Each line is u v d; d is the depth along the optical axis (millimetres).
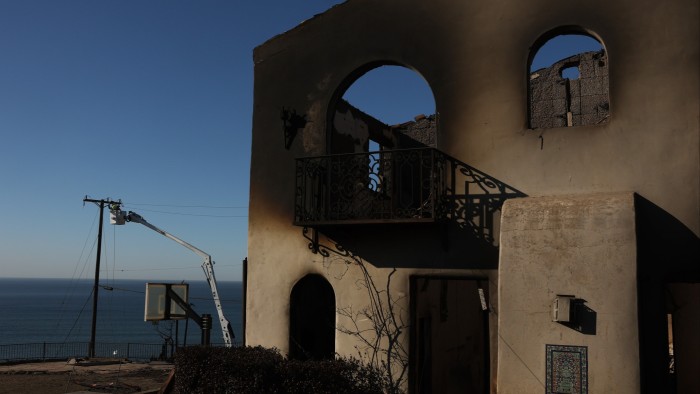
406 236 10016
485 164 9555
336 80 10984
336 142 12742
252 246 11297
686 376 11898
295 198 10484
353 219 9797
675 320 12102
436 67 10133
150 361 26031
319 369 8984
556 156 9125
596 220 8062
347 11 11078
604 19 9047
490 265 9320
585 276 7926
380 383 9617
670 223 8328
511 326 8234
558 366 7867
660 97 8625
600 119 16047
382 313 10000
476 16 9945
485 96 9695
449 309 12812
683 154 8406
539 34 9406
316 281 11797
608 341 7660
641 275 8273
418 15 10422
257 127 11648
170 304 13805
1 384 18500
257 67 11852
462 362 13531
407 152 9906
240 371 9297
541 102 16812
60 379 19641
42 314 151875
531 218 8492
